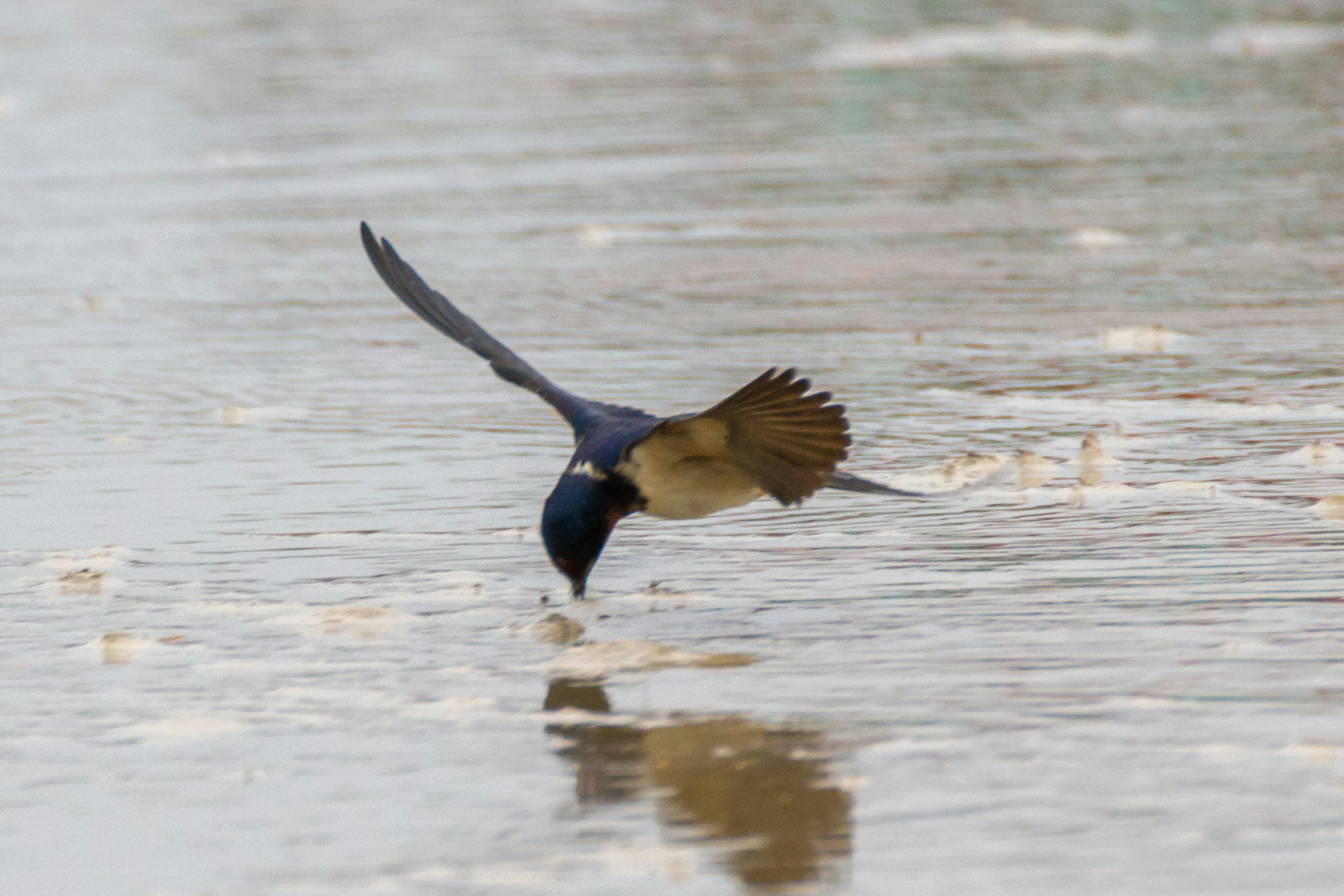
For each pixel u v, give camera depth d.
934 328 15.05
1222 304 15.52
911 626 8.07
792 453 7.12
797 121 28.55
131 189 24.31
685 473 7.71
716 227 20.34
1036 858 5.64
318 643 8.14
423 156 26.14
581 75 34.53
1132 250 18.23
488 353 8.81
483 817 6.14
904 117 28.69
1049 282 16.80
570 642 8.07
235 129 29.22
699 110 29.94
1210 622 7.91
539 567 9.30
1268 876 5.46
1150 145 25.27
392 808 6.24
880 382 13.27
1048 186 22.39
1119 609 8.16
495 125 28.77
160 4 48.09
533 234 20.20
